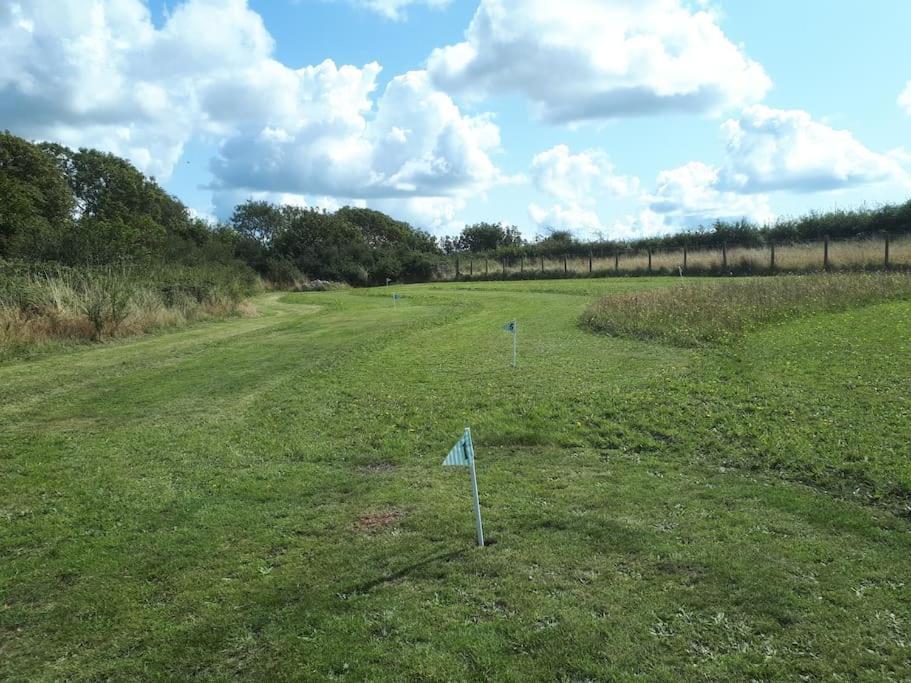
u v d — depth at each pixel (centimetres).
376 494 586
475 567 442
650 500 542
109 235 2639
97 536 521
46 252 2423
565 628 367
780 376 905
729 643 350
